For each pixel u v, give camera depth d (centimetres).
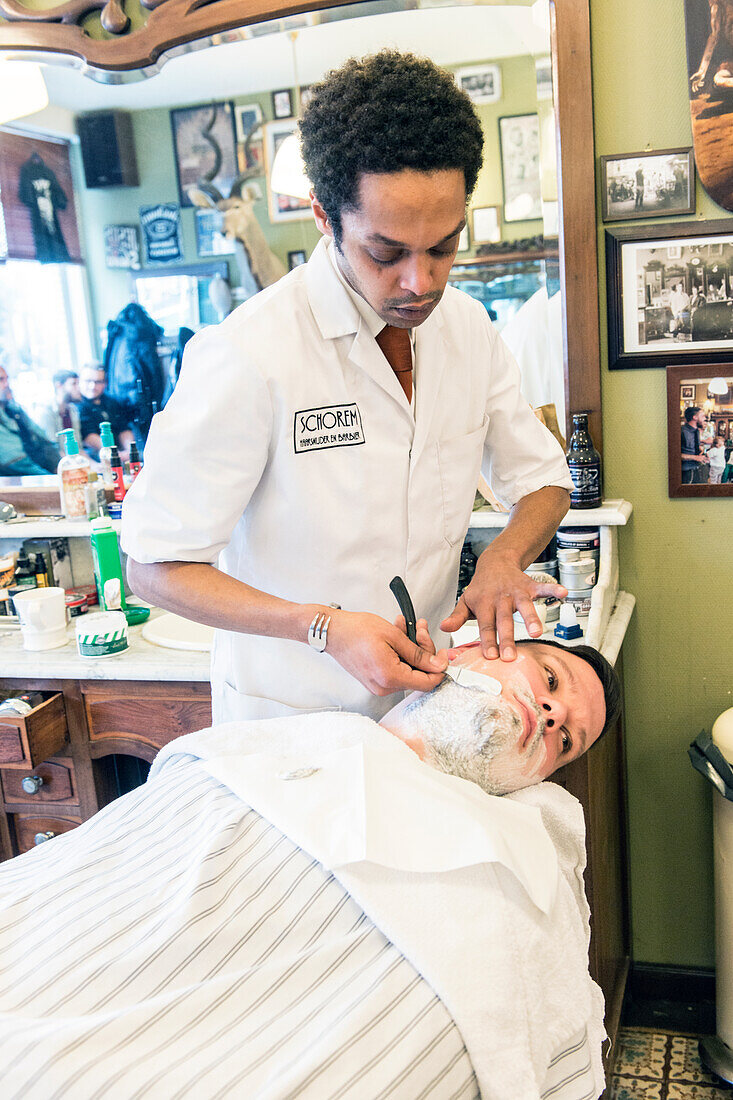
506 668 118
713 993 197
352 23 181
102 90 197
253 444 116
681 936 200
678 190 172
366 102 92
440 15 177
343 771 106
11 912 99
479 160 98
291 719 122
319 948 90
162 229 201
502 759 113
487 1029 85
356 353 117
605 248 178
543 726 115
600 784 159
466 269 186
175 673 172
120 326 207
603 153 175
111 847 108
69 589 219
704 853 195
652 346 178
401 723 119
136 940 93
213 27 183
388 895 93
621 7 169
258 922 94
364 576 125
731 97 164
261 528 124
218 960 92
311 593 126
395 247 96
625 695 193
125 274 205
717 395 176
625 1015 194
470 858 94
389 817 99
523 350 186
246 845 100
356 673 110
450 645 140
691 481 181
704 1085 174
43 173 204
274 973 88
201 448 114
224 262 200
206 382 115
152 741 179
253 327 116
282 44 186
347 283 115
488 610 121
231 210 197
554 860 102
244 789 107
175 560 118
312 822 100
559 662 121
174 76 193
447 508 131
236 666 131
